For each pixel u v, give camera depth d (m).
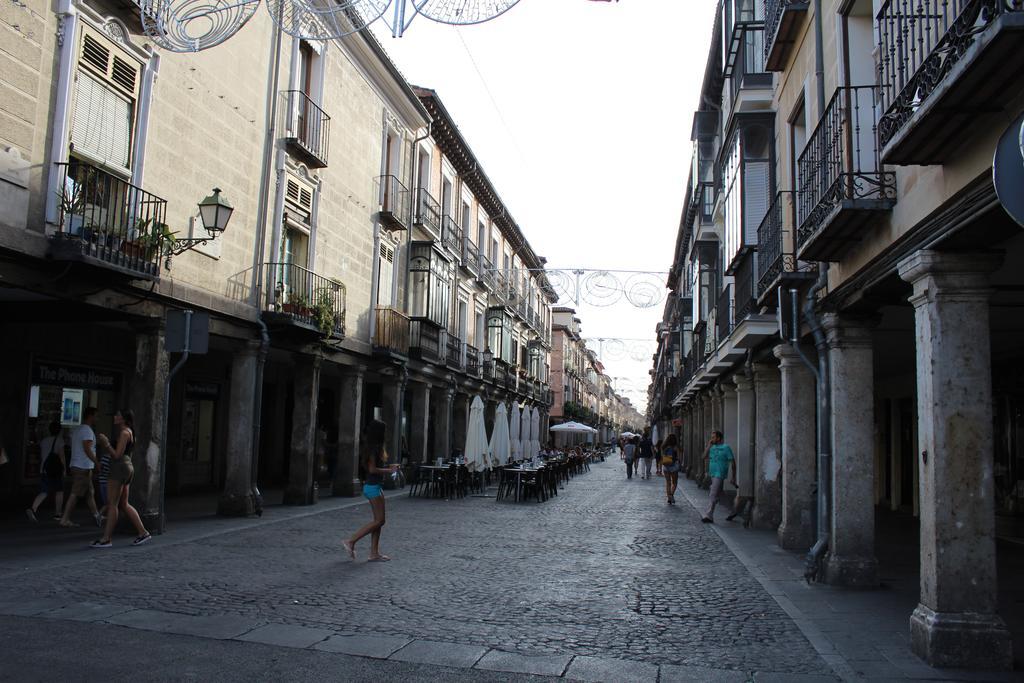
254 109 14.25
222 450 20.05
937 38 4.97
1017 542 12.48
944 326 5.54
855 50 7.74
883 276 6.69
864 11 7.71
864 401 8.23
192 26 10.73
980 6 4.05
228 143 13.38
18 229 8.73
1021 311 8.95
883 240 6.68
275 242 14.95
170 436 17.69
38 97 9.11
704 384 24.36
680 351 33.53
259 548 10.15
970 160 4.92
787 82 10.44
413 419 24.00
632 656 5.57
